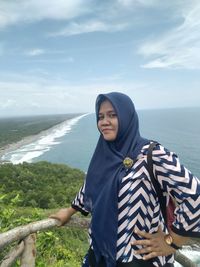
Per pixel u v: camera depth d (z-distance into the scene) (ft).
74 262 6.91
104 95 3.21
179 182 2.84
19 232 3.34
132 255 2.99
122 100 3.19
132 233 3.00
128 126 3.15
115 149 3.19
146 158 2.98
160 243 2.96
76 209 3.75
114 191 3.02
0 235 3.19
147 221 2.99
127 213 2.98
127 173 3.02
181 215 2.85
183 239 2.90
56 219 3.79
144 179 2.97
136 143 3.12
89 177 3.33
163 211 3.04
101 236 3.07
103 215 3.05
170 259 3.18
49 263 5.73
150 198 2.98
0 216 5.16
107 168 3.16
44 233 5.53
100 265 3.20
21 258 3.56
